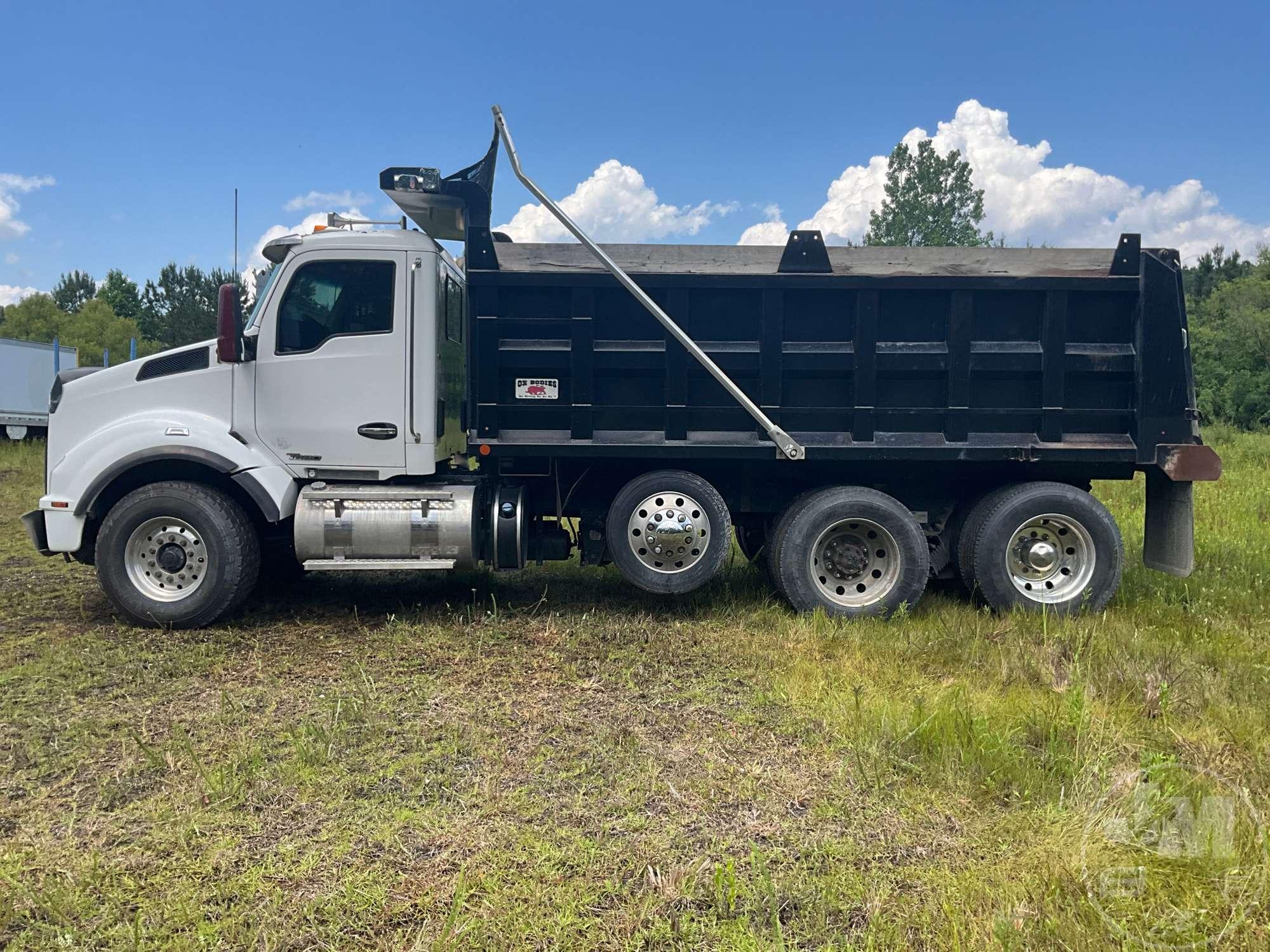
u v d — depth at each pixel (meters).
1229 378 32.00
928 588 6.71
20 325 78.56
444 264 5.76
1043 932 2.33
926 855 2.78
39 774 3.36
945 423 5.62
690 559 5.56
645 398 5.62
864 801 3.13
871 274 5.45
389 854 2.77
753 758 3.52
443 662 4.80
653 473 5.60
